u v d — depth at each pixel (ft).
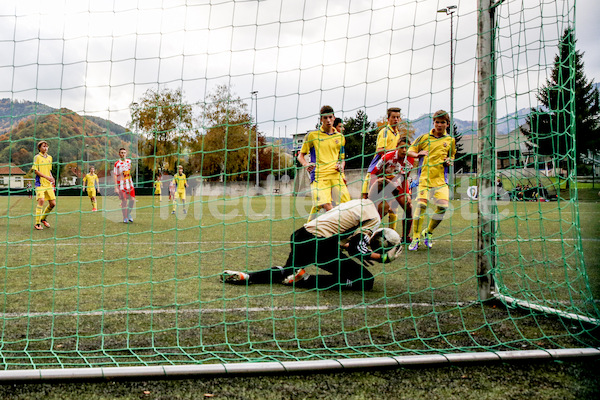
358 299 12.07
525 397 6.44
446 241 24.72
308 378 7.07
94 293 12.50
